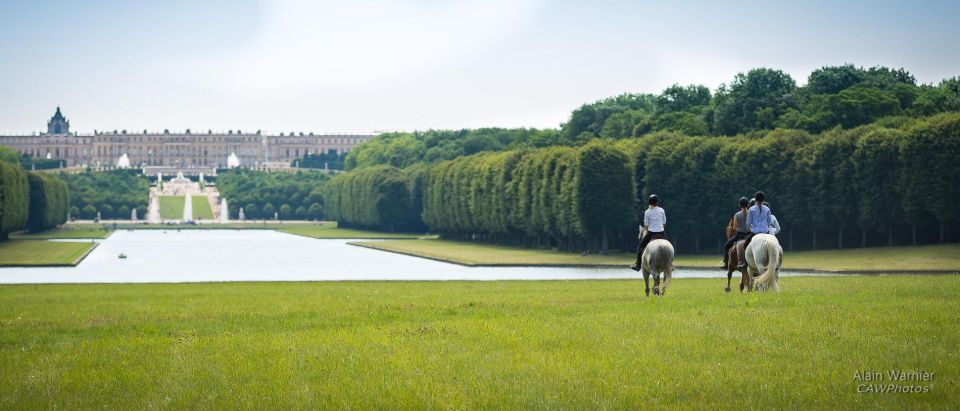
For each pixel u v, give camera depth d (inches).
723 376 1013.2
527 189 6638.8
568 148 6614.2
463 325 1405.0
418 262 5132.9
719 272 4069.9
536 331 1316.4
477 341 1258.6
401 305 1813.5
